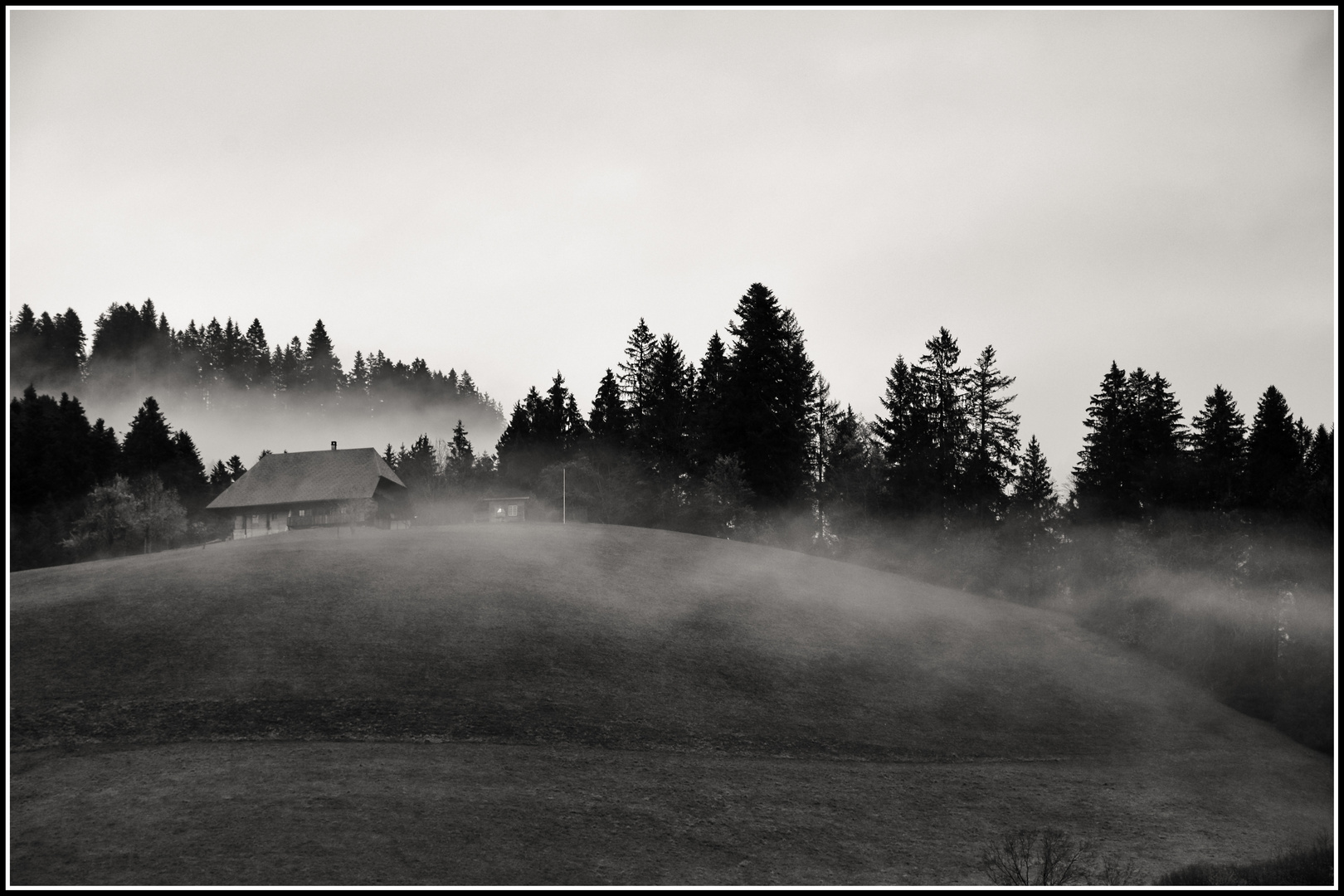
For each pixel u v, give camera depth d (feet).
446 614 133.49
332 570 150.20
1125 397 270.26
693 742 105.09
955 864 78.23
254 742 92.99
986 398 306.35
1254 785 112.16
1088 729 128.88
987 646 161.07
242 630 120.88
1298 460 258.37
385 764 89.40
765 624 152.35
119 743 90.68
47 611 124.57
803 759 103.81
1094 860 82.28
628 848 76.23
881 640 154.61
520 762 93.04
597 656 126.31
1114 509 249.34
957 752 113.09
